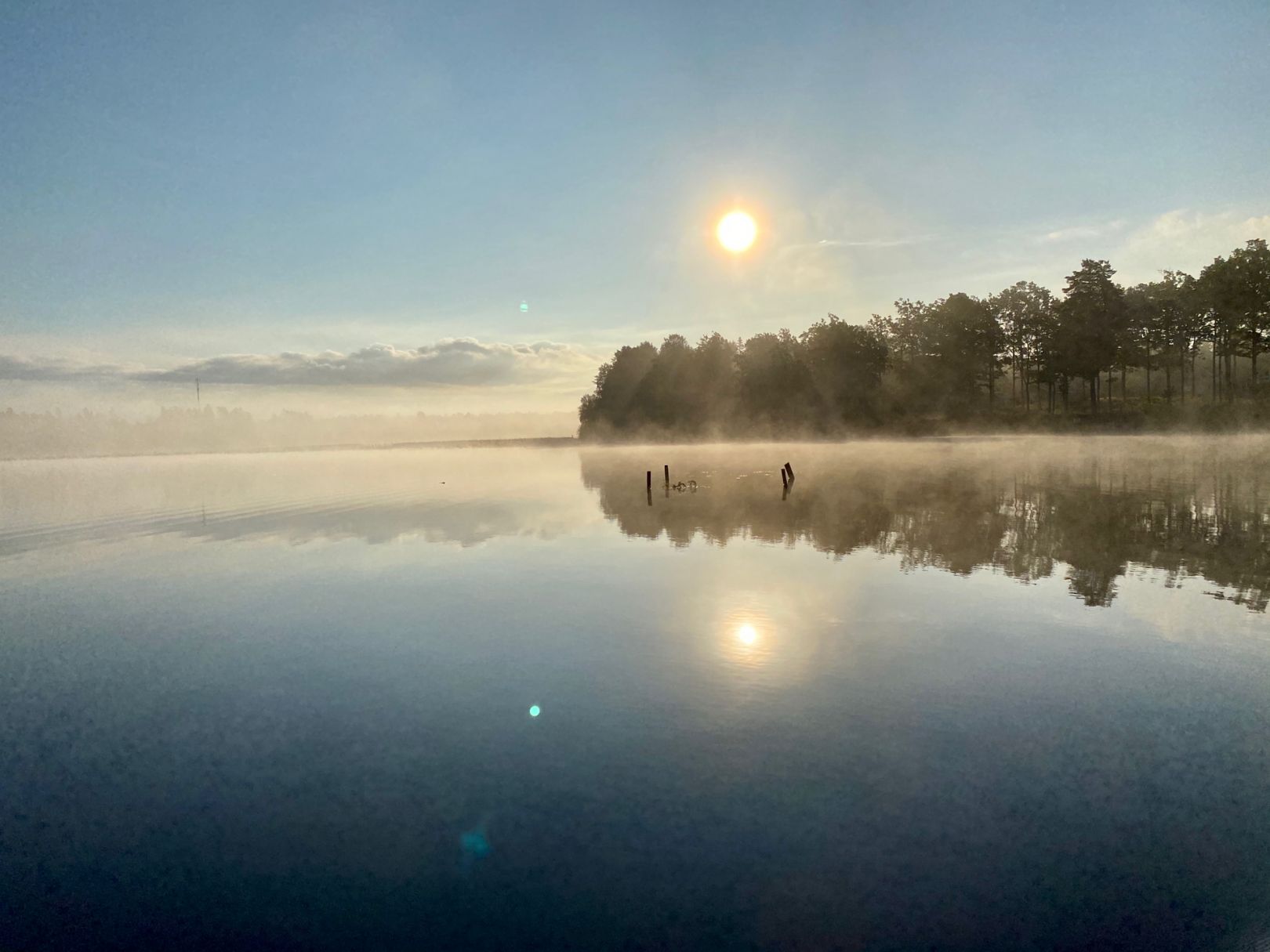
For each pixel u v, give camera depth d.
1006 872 7.59
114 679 14.44
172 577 24.09
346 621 17.84
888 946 6.54
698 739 10.78
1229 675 12.88
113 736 11.70
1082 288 111.38
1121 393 142.12
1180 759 9.91
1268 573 20.22
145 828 8.93
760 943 6.59
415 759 10.49
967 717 11.33
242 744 11.27
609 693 12.59
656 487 50.94
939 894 7.26
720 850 8.07
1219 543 24.48
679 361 130.38
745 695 12.36
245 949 6.71
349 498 49.69
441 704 12.44
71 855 8.40
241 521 38.47
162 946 6.79
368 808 9.21
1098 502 35.00
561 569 22.89
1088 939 6.56
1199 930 6.66
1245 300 100.12
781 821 8.59
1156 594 18.23
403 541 29.39
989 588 19.12
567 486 53.38
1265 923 6.71
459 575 22.55
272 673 14.44
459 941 6.73
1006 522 29.89
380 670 14.31
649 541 27.58
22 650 16.52
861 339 121.81
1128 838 8.15
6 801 9.68
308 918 7.15
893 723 11.12
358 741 11.19
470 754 10.59
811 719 11.37
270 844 8.49
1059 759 9.96
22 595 22.27
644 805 9.01
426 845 8.37
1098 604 17.41
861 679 12.92
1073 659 13.77
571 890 7.44
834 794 9.16
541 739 10.95
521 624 16.84
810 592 18.95
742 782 9.52
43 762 10.83
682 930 6.80
